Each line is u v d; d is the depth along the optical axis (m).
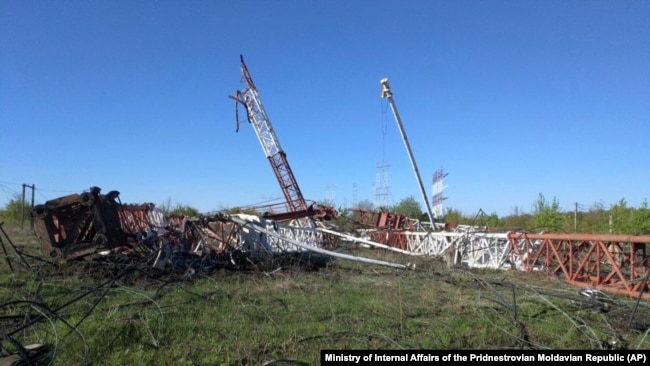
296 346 6.96
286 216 26.36
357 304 9.63
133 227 24.84
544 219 24.88
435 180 44.72
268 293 10.81
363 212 30.44
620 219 21.95
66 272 12.37
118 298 9.71
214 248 15.70
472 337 7.55
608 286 11.45
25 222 32.12
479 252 16.64
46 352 6.51
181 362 6.22
